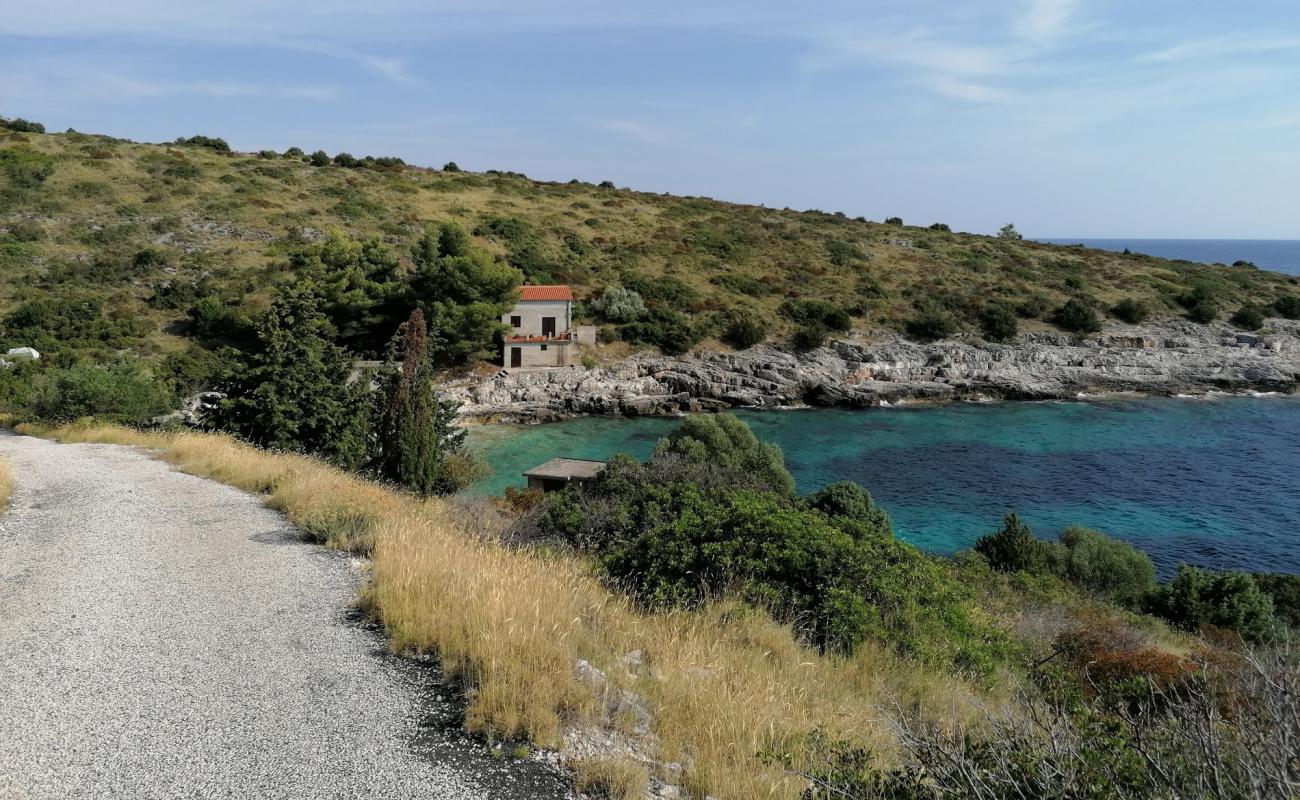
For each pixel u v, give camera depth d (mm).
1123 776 4102
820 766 5629
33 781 5301
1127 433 49312
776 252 85438
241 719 6270
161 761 5605
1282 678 4285
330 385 24859
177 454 20484
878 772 4848
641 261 77188
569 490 18766
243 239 64688
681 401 55531
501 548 12047
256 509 14391
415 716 6371
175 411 33375
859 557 10422
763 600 10148
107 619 8562
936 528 32344
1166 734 4406
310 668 7293
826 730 6582
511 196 91688
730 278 74438
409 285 56781
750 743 6062
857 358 62125
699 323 64875
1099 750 4527
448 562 9875
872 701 7789
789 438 47719
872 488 37875
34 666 7273
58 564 10680
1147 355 65438
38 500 15031
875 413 55219
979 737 5426
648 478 19641
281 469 17250
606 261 75500
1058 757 4219
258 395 24125
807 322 67188
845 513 24641
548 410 52000
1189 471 41062
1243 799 3662
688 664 7750
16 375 34812
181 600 9227
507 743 5949
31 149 72875
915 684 8359
